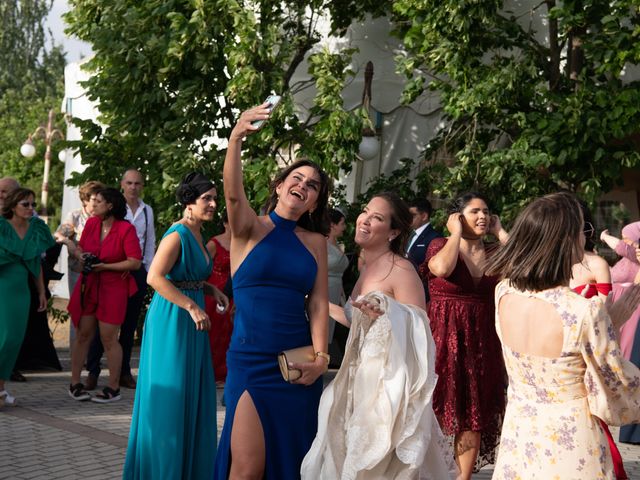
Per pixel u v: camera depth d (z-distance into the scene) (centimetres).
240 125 395
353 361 415
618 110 907
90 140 1174
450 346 528
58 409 795
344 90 1191
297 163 423
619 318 338
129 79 1090
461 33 962
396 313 411
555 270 333
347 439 404
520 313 341
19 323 783
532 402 339
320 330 416
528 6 1091
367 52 1190
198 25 1019
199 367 529
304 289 415
